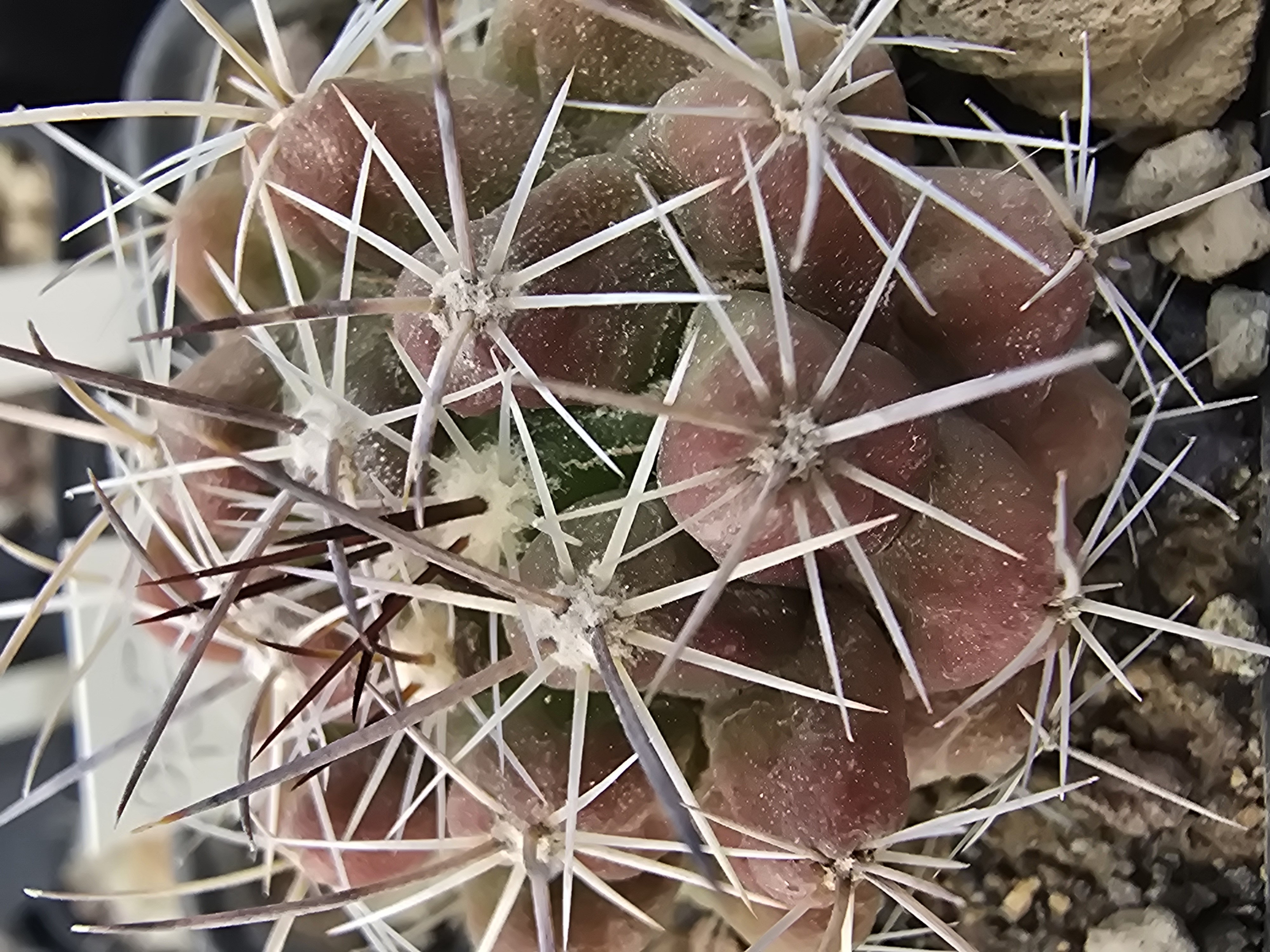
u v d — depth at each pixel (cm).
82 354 11
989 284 6
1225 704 8
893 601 6
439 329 6
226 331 7
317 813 7
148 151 10
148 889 10
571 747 6
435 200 6
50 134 8
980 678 6
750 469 5
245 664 7
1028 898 8
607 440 6
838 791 6
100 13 12
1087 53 7
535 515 6
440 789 7
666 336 6
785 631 6
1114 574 8
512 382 6
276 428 6
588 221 6
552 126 6
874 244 6
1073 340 7
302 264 8
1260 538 8
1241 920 8
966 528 6
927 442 6
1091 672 8
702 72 6
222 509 8
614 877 7
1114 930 8
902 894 6
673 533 6
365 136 6
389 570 7
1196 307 9
